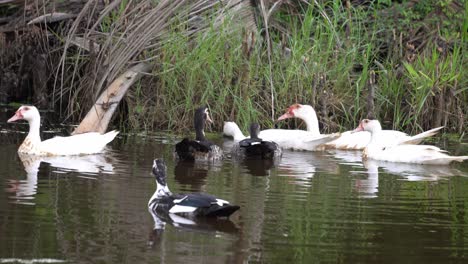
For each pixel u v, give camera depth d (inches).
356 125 818.2
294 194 530.9
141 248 406.6
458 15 884.6
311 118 767.7
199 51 783.1
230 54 784.3
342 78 818.2
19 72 915.4
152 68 811.4
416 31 890.7
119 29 820.0
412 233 445.1
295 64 805.2
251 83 789.2
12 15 951.6
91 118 767.1
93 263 384.8
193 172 601.9
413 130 810.2
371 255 406.0
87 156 656.4
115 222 449.4
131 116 802.8
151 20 783.7
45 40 893.2
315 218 470.0
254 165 642.2
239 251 406.3
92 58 812.0
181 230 438.3
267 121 799.1
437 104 807.7
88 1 809.5
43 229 433.1
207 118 701.9
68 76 874.1
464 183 582.6
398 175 609.9
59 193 512.7
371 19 919.0
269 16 860.6
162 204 473.7
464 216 483.2
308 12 867.4
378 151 687.7
